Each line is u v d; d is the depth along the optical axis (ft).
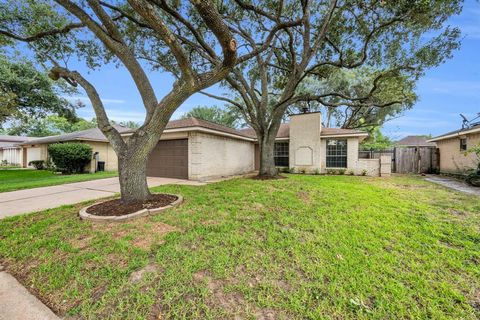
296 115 42.83
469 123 33.99
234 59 13.44
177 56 12.84
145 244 9.86
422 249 9.44
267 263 8.38
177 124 32.89
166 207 14.94
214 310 6.05
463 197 19.27
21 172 47.73
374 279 7.34
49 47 23.03
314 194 19.95
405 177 35.78
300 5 26.73
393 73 27.22
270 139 32.09
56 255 9.12
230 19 27.25
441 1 21.08
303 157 42.04
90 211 14.10
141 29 26.18
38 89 51.72
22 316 6.00
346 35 27.78
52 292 6.99
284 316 5.85
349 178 33.35
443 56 24.70
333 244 9.91
